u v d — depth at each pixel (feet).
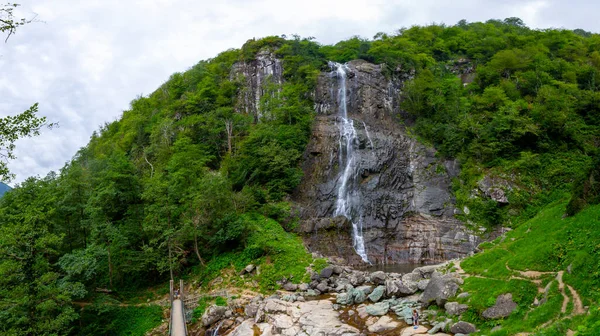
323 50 259.39
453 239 152.87
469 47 262.06
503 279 78.18
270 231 139.13
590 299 61.00
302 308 94.38
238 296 111.96
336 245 151.74
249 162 170.40
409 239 158.30
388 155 185.06
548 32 270.67
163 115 231.91
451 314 76.64
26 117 50.52
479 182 164.45
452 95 207.92
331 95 217.97
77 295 96.27
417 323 78.13
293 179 168.55
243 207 147.64
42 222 105.91
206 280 123.65
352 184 175.94
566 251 74.84
